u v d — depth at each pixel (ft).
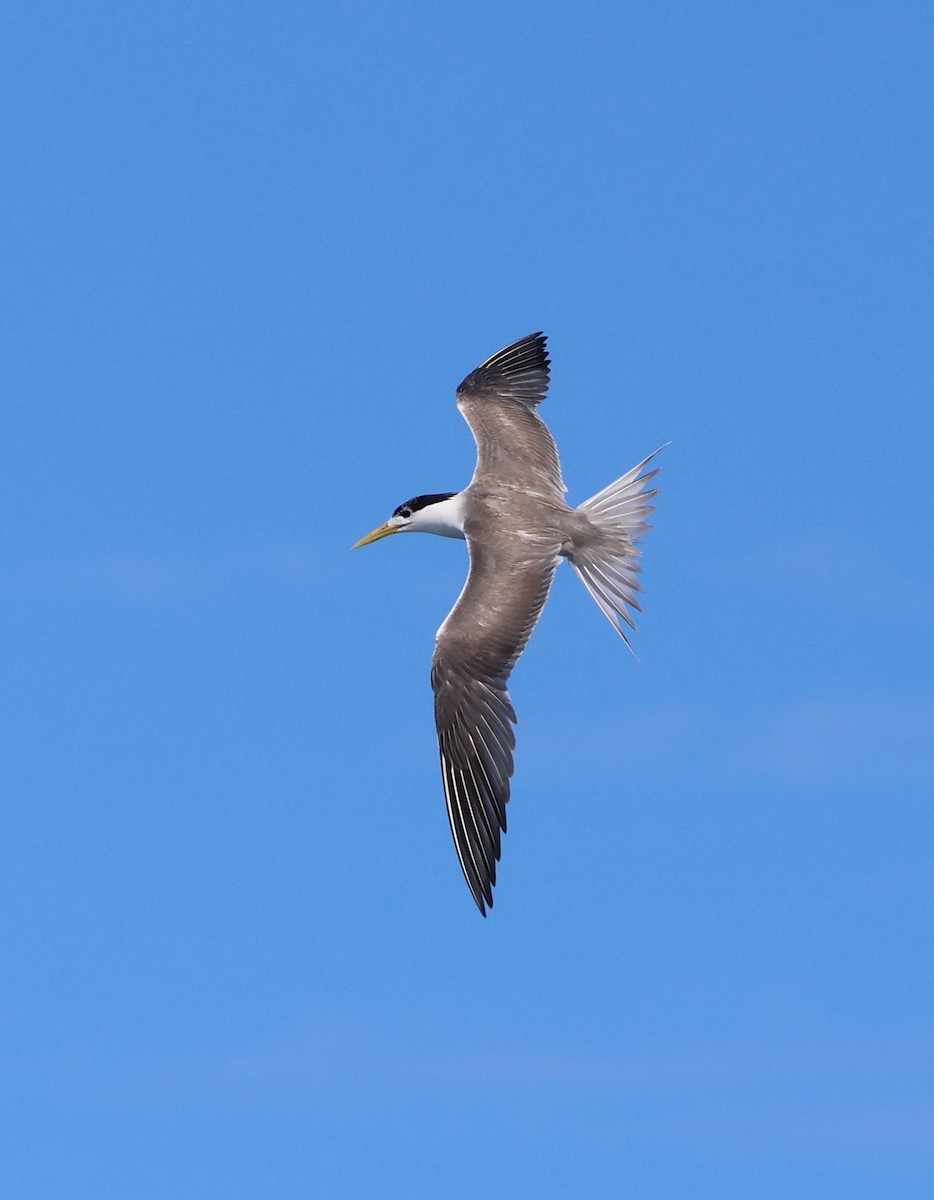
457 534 56.13
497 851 48.65
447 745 49.85
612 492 54.54
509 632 50.80
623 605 52.85
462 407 60.54
